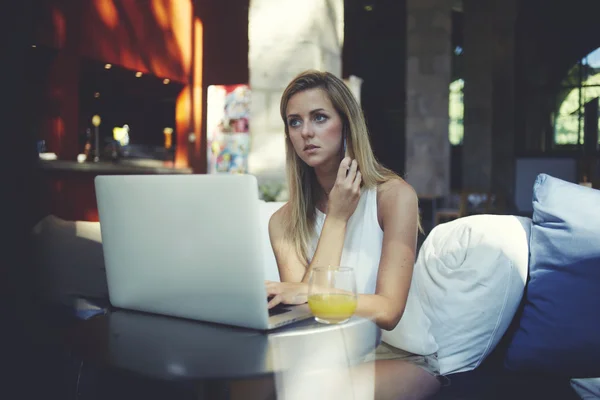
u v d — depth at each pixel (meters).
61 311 1.41
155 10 7.65
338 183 1.33
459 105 14.72
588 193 1.48
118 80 8.06
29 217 1.88
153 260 1.11
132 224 1.12
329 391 0.98
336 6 4.62
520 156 12.06
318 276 1.05
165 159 9.08
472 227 1.52
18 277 1.56
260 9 4.43
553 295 1.40
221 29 8.70
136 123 9.87
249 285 0.98
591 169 7.58
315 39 4.35
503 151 12.02
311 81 1.38
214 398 0.97
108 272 1.22
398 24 16.03
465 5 11.38
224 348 0.92
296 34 4.35
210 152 9.92
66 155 6.41
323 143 1.38
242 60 8.70
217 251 1.00
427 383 1.14
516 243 1.47
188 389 1.36
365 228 1.40
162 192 1.05
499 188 11.98
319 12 4.39
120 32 7.09
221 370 0.83
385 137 16.48
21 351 1.39
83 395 1.28
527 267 1.49
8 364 1.37
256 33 4.46
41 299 1.48
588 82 11.68
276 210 1.76
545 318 1.39
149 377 0.83
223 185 0.95
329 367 0.94
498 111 12.03
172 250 1.07
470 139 11.50
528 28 11.96
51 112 6.27
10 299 1.47
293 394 0.99
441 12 10.06
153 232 1.09
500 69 11.99
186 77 8.34
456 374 1.40
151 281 1.13
